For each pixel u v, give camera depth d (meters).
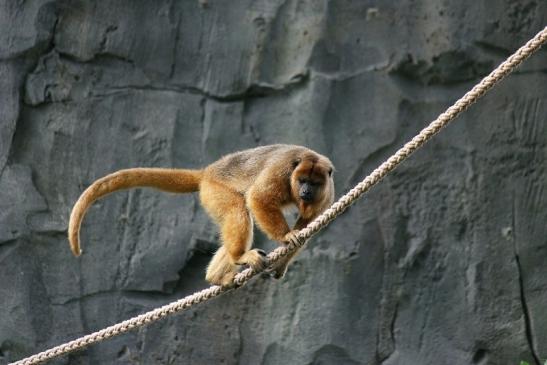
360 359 15.34
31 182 15.34
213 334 15.45
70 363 15.20
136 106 15.73
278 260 9.97
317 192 10.20
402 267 15.63
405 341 15.48
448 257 15.70
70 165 15.48
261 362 15.37
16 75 15.50
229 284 10.12
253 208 10.23
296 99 15.90
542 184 15.80
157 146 15.62
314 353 15.30
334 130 15.80
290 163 10.37
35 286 15.16
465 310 15.55
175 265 15.41
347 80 15.95
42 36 15.59
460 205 15.82
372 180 9.33
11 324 15.02
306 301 15.45
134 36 15.86
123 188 10.73
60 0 15.75
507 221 15.73
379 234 15.70
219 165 10.97
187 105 15.79
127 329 9.90
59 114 15.61
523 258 15.61
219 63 15.91
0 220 15.19
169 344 15.38
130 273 15.37
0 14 15.61
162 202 15.59
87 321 15.22
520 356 15.40
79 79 15.72
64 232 15.34
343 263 15.51
